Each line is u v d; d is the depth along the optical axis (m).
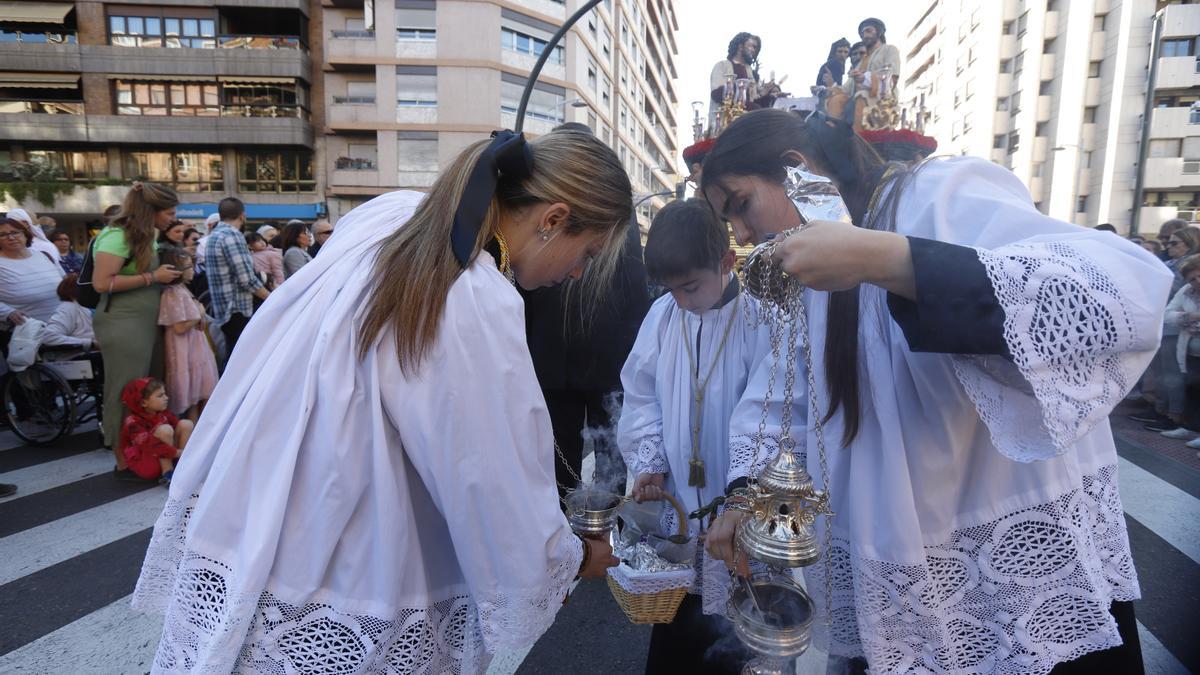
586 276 2.23
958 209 0.85
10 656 2.13
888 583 0.92
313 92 22.20
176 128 21.19
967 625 0.93
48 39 20.83
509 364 0.84
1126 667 0.97
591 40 25.89
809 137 1.01
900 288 0.74
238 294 4.90
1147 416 5.59
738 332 1.52
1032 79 26.27
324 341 0.85
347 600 0.87
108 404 3.84
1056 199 25.22
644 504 1.61
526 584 0.88
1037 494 0.90
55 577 2.67
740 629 1.01
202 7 20.92
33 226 5.24
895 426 0.91
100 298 3.83
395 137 21.94
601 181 1.01
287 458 0.84
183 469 0.95
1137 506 3.50
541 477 0.90
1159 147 22.84
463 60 21.59
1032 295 0.68
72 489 3.71
